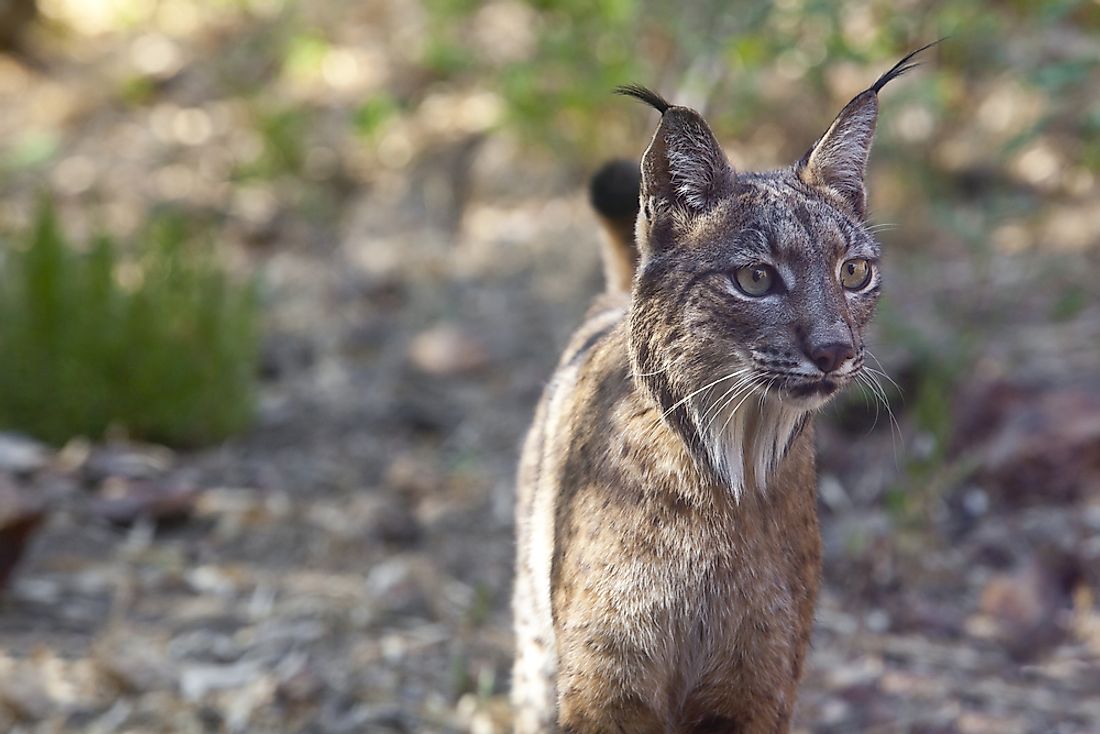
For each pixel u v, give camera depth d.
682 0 15.00
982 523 10.48
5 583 9.46
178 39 21.97
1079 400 11.05
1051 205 14.62
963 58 14.56
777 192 6.45
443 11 18.66
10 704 8.38
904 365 11.62
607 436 6.62
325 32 20.91
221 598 9.85
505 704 8.74
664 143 6.45
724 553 6.51
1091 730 8.38
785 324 6.21
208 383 12.28
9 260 12.18
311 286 15.90
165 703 8.61
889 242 14.37
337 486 11.70
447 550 10.73
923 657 9.19
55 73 21.44
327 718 8.59
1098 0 14.12
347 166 18.27
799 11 12.98
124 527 10.71
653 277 6.49
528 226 16.42
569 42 16.20
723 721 6.83
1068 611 9.55
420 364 13.94
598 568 6.54
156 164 18.80
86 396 11.91
